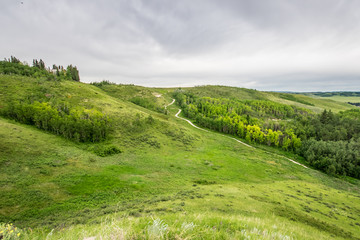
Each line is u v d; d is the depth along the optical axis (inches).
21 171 1450.5
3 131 1975.9
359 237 868.6
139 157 2356.1
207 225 280.1
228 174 2170.3
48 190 1300.4
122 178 1665.8
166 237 193.9
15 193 1190.3
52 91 3836.1
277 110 7568.9
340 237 793.6
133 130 3166.8
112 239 186.5
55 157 1825.8
